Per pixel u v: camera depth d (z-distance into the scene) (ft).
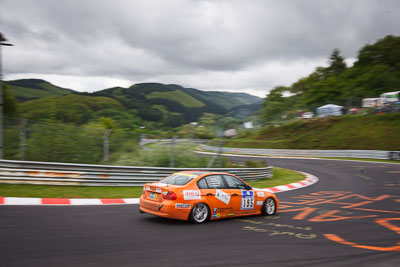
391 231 23.50
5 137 39.52
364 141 124.77
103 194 35.50
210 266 14.88
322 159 111.65
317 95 185.78
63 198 31.71
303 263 15.78
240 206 26.50
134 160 47.57
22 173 35.86
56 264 14.15
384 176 67.10
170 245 18.06
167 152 51.60
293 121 169.68
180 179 25.04
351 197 41.70
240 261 15.76
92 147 45.21
